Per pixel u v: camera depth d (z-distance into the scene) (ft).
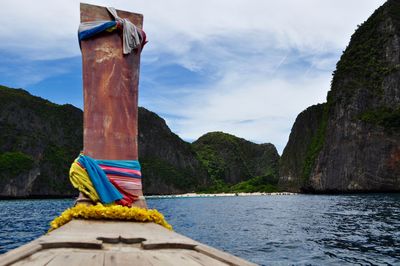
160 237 18.38
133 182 27.89
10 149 469.57
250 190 524.52
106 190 26.66
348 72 378.32
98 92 28.91
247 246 65.92
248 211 165.89
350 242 67.92
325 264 49.70
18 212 178.60
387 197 248.93
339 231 84.28
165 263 13.60
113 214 24.07
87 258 13.75
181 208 204.44
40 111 537.24
